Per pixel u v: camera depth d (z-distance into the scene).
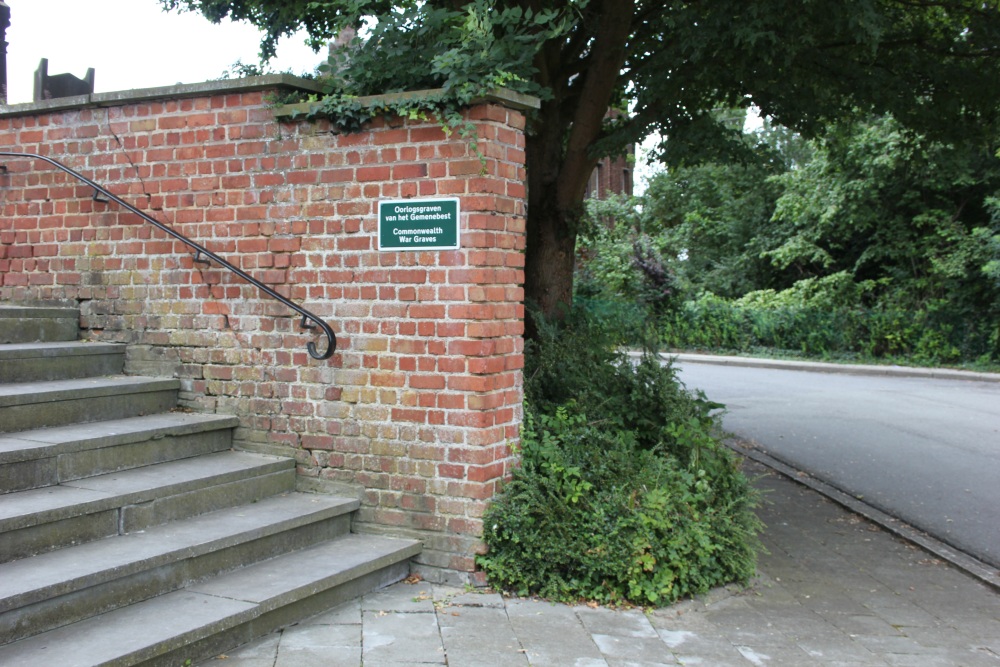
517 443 5.36
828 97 7.73
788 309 22.69
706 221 30.28
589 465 5.43
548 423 5.73
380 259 5.20
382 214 5.17
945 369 19.31
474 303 4.95
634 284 24.64
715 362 21.53
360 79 5.31
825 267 24.20
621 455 5.49
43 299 6.22
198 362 5.75
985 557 6.49
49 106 6.07
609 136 7.44
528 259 7.97
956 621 5.06
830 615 5.06
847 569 6.05
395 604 4.73
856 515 7.56
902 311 21.33
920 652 4.53
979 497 8.13
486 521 5.00
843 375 18.91
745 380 17.41
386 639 4.24
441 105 5.00
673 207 32.16
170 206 5.79
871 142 20.75
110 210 5.98
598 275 25.03
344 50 5.46
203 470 5.05
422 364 5.11
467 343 4.98
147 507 4.55
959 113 8.34
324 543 5.09
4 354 5.24
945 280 21.08
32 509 4.05
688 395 6.50
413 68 5.18
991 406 13.69
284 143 5.45
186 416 5.59
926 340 20.39
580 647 4.29
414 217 5.08
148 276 5.88
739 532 5.50
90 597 3.84
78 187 6.08
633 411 6.36
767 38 6.45
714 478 5.79
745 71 7.15
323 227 5.35
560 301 7.88
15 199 6.30
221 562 4.48
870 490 8.41
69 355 5.63
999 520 7.42
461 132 4.88
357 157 5.25
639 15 8.12
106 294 6.02
